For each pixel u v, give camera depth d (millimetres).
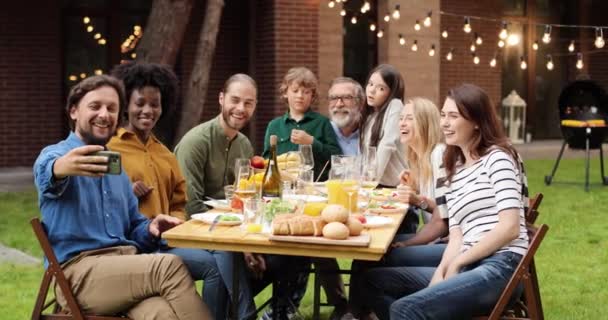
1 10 12484
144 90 4418
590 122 10719
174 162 4605
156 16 10273
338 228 3475
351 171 4582
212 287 4090
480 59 16781
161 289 3598
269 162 4699
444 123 3824
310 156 5129
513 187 3645
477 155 3820
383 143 5652
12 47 12609
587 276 6254
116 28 13406
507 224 3590
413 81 14453
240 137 5000
